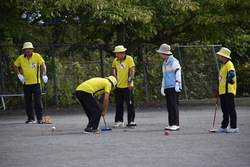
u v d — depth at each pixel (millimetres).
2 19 47312
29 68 36406
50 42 59156
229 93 28969
